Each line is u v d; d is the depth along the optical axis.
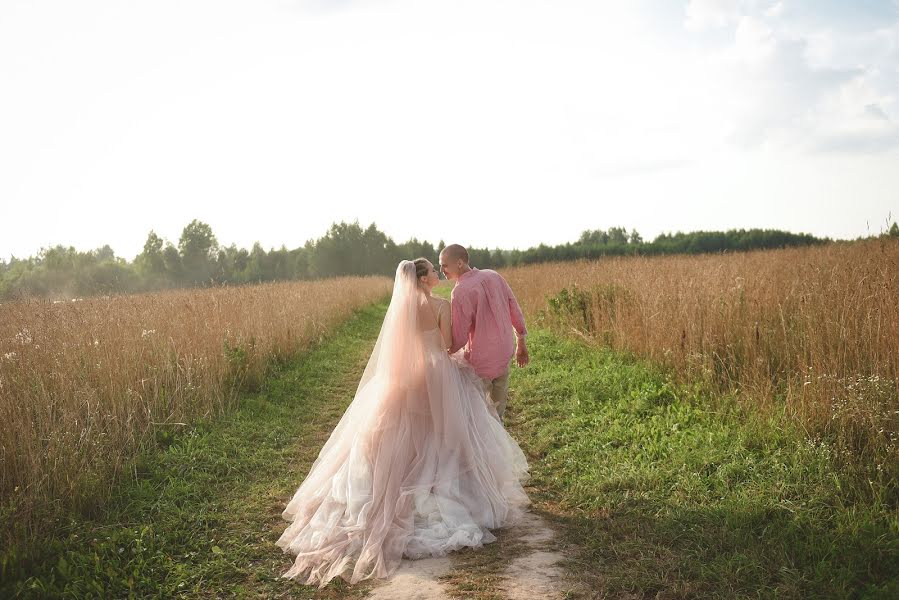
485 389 5.19
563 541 4.02
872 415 4.45
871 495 3.90
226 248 76.75
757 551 3.52
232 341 9.26
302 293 16.28
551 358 9.64
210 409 7.02
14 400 5.25
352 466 4.34
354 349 13.18
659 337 7.93
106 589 3.61
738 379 6.40
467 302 4.93
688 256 20.20
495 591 3.40
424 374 4.55
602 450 5.57
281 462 5.94
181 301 10.70
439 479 4.26
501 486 4.57
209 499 5.00
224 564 3.87
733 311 7.52
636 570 3.47
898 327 5.39
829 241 20.30
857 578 3.19
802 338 6.36
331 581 3.62
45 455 4.61
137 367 6.89
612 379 7.63
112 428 5.63
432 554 3.90
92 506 4.52
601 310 10.61
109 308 9.02
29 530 3.99
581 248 54.06
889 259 8.22
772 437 4.98
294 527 4.27
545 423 6.70
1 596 3.39
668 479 4.72
